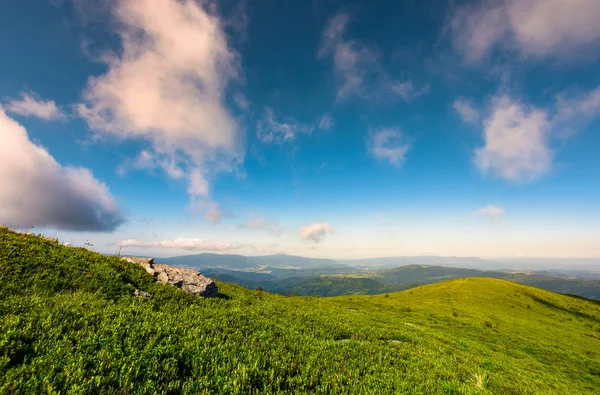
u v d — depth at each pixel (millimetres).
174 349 6727
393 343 14250
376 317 24734
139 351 6078
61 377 4629
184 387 5289
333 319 17297
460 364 12539
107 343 6027
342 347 10781
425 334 20641
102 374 5031
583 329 53688
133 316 8648
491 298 64875
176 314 10414
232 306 15039
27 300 7734
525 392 10852
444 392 7957
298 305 22500
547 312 62469
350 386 7074
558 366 26656
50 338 5867
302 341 10461
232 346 7977
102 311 8367
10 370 4457
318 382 7121
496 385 10641
